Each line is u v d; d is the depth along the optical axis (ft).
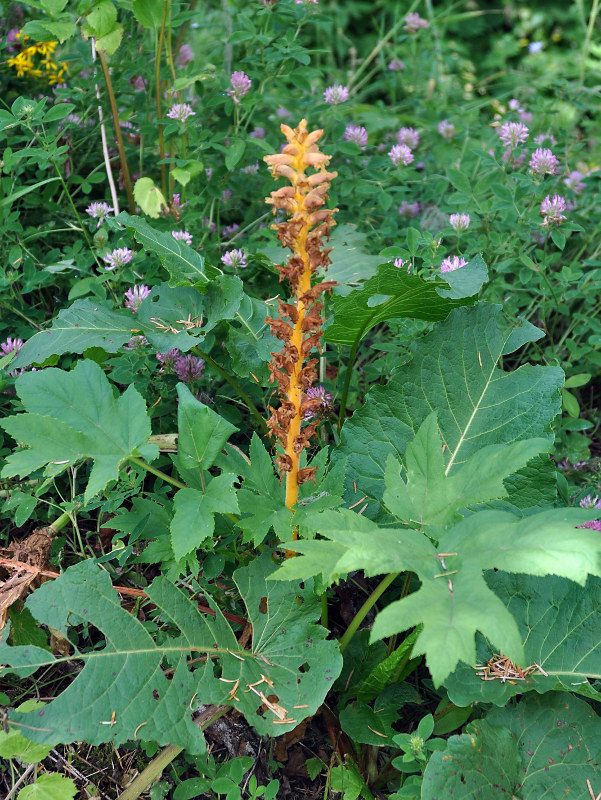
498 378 1.82
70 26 2.34
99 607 1.44
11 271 2.18
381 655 1.72
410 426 1.82
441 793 1.38
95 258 2.30
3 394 2.08
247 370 1.93
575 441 2.32
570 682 1.49
